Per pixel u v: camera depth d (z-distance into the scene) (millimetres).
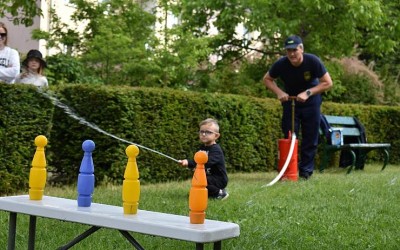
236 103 11438
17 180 8148
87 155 4082
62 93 9562
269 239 5672
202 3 14938
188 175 10492
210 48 14703
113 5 13617
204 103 10750
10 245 4266
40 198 4254
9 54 8641
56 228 5758
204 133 7801
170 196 7867
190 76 15234
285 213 6895
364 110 14461
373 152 14789
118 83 13547
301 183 9422
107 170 9391
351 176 10734
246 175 11195
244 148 11680
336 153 13570
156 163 9883
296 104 10344
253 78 16125
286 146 10062
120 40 12891
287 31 14453
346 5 14492
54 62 13305
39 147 4273
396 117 15031
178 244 5363
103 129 9375
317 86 10086
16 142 8094
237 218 6539
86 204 4059
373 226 6457
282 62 10203
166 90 10039
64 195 7871
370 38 15633
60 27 14070
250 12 14906
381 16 15016
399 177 10594
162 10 14375
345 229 6215
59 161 9625
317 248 5477
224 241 5457
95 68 13664
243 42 15891
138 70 13258
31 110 8234
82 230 5711
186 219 3760
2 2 10375
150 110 9758
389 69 22375
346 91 18922
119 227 3725
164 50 13477
